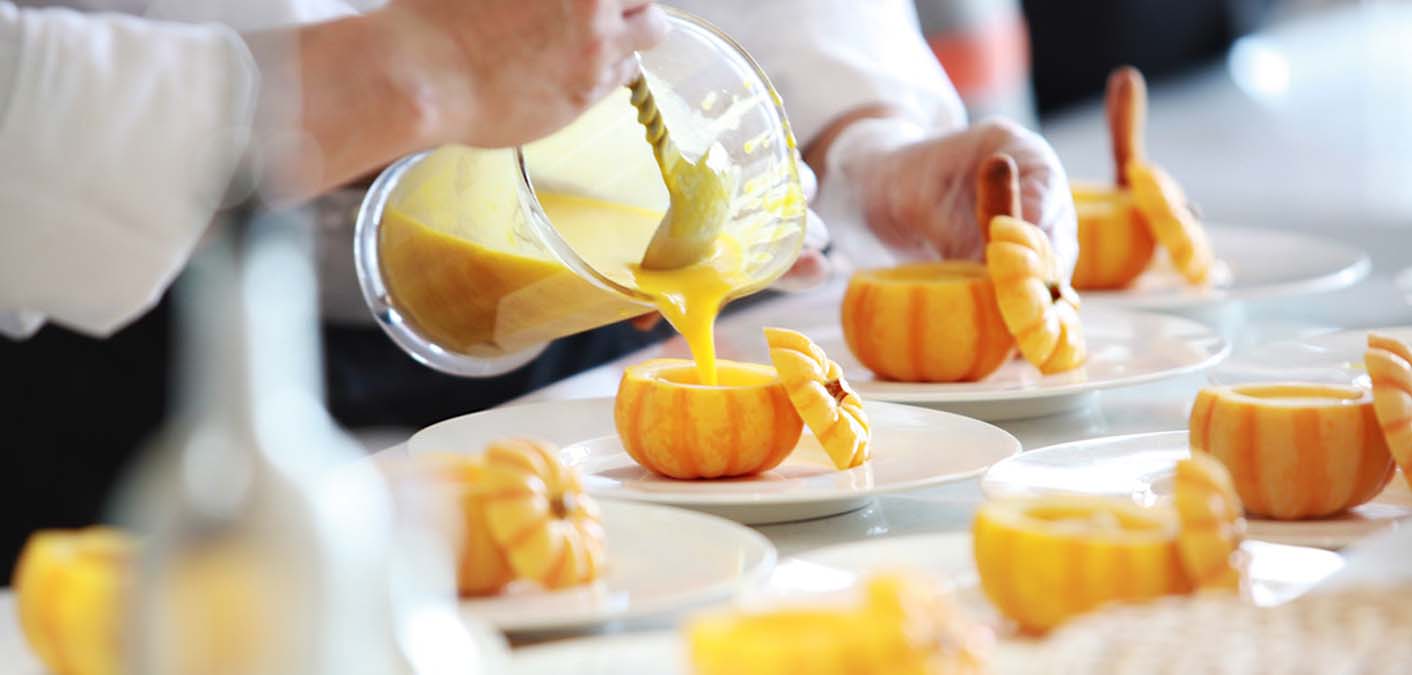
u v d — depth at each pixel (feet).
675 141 4.64
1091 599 3.61
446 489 3.74
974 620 3.70
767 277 4.71
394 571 3.05
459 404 6.09
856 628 3.31
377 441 5.11
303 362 2.87
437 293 4.80
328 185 4.69
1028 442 4.82
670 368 4.65
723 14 6.70
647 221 4.65
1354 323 5.78
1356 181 19.65
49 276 4.58
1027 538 3.64
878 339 5.15
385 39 4.60
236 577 2.76
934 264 5.31
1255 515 4.17
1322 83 27.30
